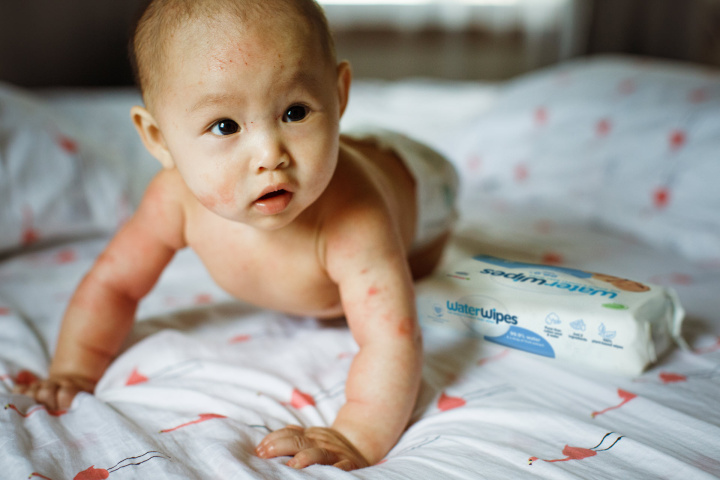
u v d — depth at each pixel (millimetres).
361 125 1041
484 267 877
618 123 1442
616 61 1729
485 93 2150
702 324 864
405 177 927
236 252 744
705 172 1243
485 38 2557
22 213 1168
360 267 688
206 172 569
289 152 559
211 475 536
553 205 1466
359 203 705
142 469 533
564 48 2508
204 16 544
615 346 716
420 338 685
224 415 646
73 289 1027
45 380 738
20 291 1012
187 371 750
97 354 780
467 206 1488
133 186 1400
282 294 768
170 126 582
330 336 838
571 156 1484
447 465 547
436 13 2512
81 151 1280
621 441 577
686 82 1451
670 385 705
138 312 943
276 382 712
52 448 566
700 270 1085
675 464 536
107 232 1300
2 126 1215
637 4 2430
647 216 1271
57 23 2250
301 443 585
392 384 640
